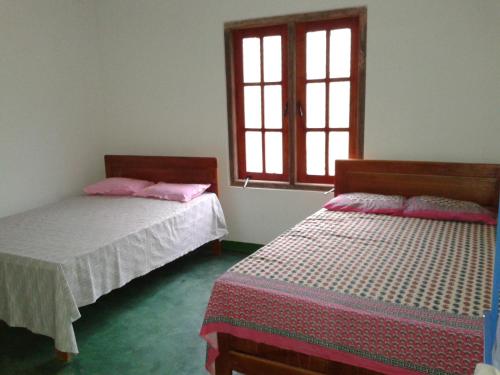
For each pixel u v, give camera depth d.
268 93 3.60
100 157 4.18
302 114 3.50
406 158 3.17
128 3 3.83
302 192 3.53
